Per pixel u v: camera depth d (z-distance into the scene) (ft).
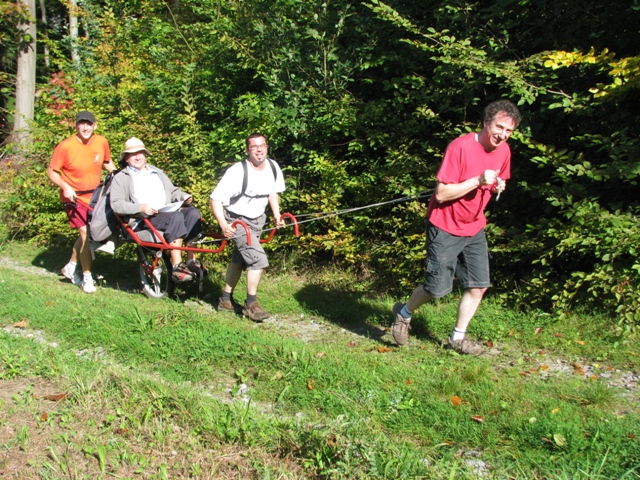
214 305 24.26
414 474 11.39
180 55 34.68
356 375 15.90
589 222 19.13
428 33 24.88
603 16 21.04
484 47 23.56
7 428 13.58
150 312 20.54
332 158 26.68
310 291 25.12
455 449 12.94
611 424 13.43
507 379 16.35
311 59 27.17
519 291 21.56
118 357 17.93
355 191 25.85
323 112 26.63
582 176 21.40
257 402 15.38
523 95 21.12
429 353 18.51
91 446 12.78
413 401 14.66
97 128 34.14
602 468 11.84
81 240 26.14
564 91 21.83
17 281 26.18
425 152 24.97
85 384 15.35
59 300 22.97
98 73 42.96
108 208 23.82
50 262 31.91
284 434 12.98
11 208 36.01
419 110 23.57
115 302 22.76
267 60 28.09
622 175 18.45
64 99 38.99
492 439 13.10
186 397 14.53
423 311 21.58
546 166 22.36
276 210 22.34
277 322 22.33
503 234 22.17
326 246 25.40
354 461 11.74
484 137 16.55
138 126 31.83
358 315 22.31
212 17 33.88
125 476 11.89
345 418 13.74
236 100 28.94
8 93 56.24
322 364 16.60
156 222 23.57
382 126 25.61
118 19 44.45
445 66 22.43
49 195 34.35
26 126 48.62
